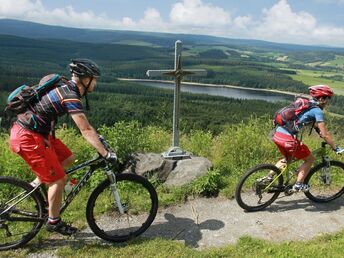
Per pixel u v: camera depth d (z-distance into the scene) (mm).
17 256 4066
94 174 5766
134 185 5523
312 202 5898
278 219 5289
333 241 4660
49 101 3826
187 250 4297
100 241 4461
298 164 6859
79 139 6910
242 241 4543
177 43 6461
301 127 5309
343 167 5926
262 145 7660
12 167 5789
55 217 4164
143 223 4707
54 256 4102
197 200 5762
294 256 4227
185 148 8078
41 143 3873
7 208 4133
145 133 7938
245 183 6016
